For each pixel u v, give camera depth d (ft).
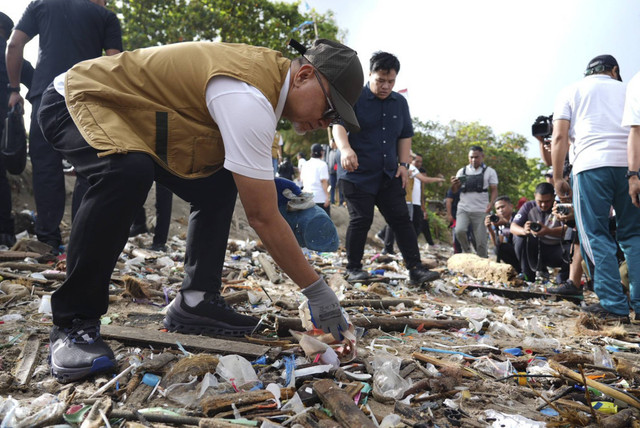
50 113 6.19
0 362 6.23
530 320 11.01
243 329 7.97
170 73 5.91
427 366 7.08
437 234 47.42
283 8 71.67
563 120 12.65
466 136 99.60
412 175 27.91
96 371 5.77
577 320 10.96
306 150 70.59
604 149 11.68
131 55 6.20
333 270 16.78
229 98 5.48
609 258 11.59
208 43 6.18
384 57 13.60
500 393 6.24
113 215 5.68
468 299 14.16
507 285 17.80
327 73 5.78
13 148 13.57
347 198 14.55
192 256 7.89
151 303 10.21
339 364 6.57
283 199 7.88
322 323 6.17
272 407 5.28
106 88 5.81
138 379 5.82
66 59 13.42
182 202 26.96
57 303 6.01
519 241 19.22
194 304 7.82
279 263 5.93
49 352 6.20
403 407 5.50
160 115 5.87
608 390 5.86
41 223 14.24
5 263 11.82
